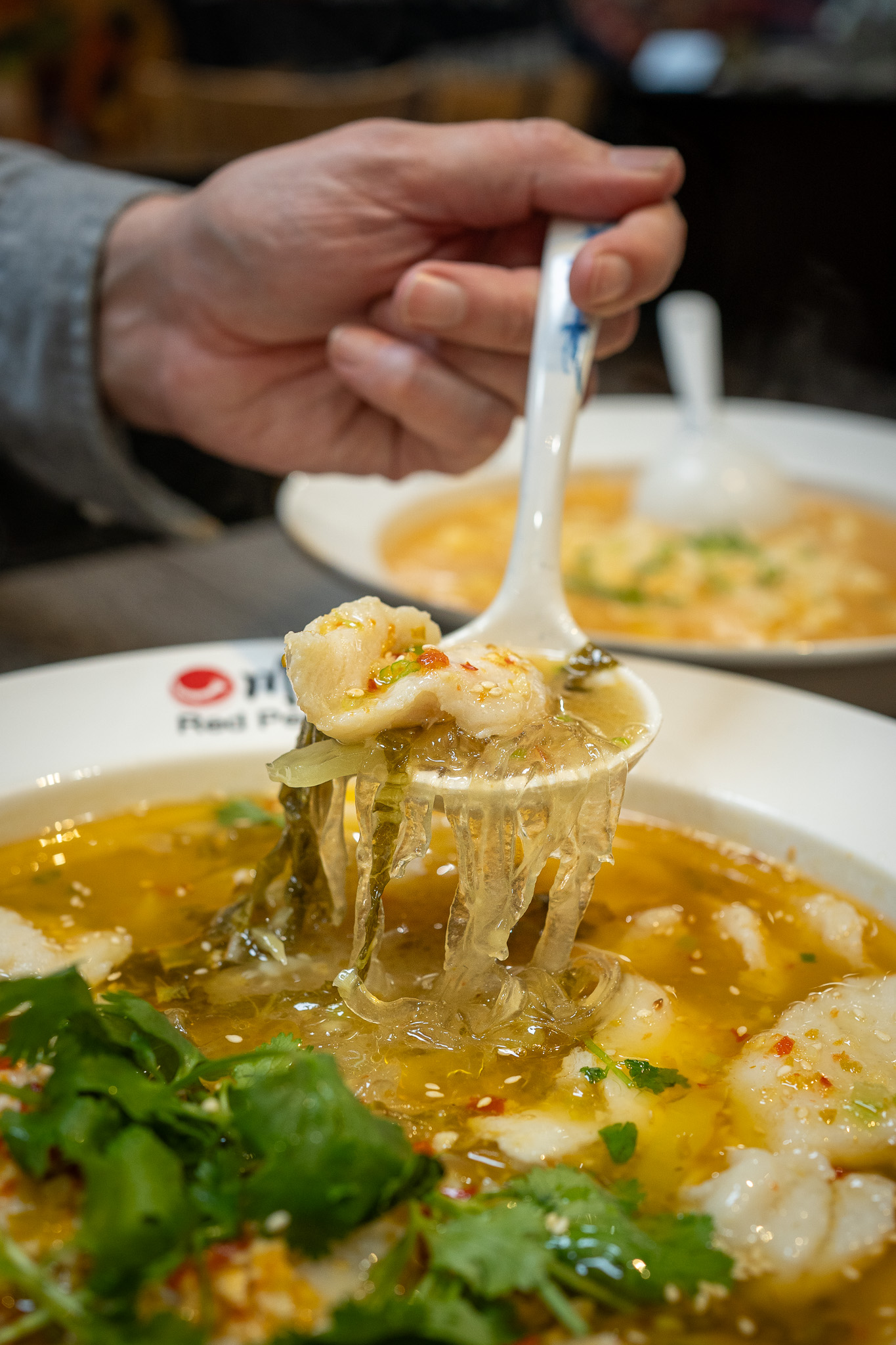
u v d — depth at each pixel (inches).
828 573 19.2
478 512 21.3
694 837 13.5
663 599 18.3
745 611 18.1
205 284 16.4
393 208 15.3
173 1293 9.6
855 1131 10.9
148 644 16.5
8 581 17.9
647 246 14.0
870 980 12.0
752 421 23.0
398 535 19.8
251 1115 10.0
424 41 52.1
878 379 31.4
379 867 11.5
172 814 13.7
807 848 13.1
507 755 11.5
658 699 14.1
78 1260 9.7
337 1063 11.4
